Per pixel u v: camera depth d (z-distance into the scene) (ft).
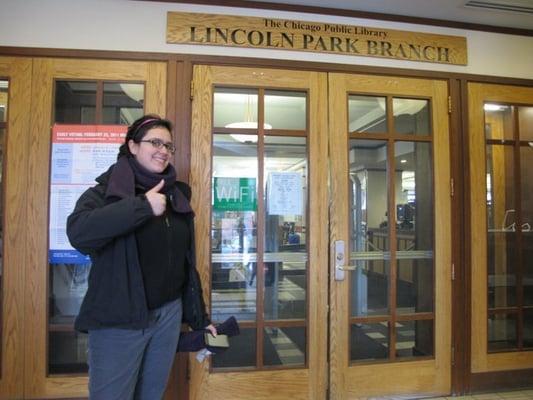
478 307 8.55
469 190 8.59
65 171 7.33
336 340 7.98
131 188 4.53
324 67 8.14
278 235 7.97
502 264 8.83
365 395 8.04
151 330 4.68
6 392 7.16
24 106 7.32
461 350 8.46
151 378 4.97
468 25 8.79
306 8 8.11
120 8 7.60
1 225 7.23
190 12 7.75
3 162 7.28
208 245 7.67
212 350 5.24
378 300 8.27
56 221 7.28
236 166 7.89
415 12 8.40
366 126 8.34
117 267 4.34
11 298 7.19
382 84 8.39
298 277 8.01
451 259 8.48
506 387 8.59
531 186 9.02
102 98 7.52
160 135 4.75
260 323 7.79
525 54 9.06
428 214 8.55
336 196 8.11
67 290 7.45
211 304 7.71
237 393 7.62
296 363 7.90
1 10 7.34
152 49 7.65
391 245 8.32
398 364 8.18
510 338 8.81
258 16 7.97
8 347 7.18
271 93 8.04
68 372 7.34
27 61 7.37
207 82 7.76
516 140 8.95
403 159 8.50
